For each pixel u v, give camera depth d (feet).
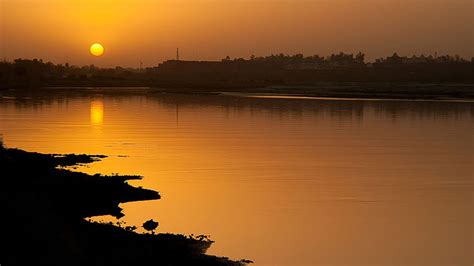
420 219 136.77
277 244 116.26
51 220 110.63
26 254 91.30
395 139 283.18
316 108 483.51
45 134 287.48
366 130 323.16
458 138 288.71
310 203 149.79
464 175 189.67
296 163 208.95
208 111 445.37
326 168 199.41
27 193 134.00
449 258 111.75
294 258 108.37
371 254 112.88
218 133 302.86
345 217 137.59
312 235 122.93
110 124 341.82
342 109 471.62
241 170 193.67
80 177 163.84
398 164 209.36
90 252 96.94
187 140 271.49
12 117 375.45
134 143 258.98
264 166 201.67
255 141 270.26
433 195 160.97
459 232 127.54
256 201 150.71
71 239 101.40
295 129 326.44
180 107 487.61
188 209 140.67
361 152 237.86
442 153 237.04
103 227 114.32
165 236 113.39
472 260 110.63
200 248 108.27
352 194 160.66
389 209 145.38
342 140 277.23
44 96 628.69
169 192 158.30
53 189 145.79
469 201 154.51
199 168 196.75
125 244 103.86
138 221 127.54
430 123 363.35
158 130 313.73
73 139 270.05
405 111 454.40
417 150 245.24
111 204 139.74
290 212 140.97
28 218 108.06
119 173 185.16
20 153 204.44
